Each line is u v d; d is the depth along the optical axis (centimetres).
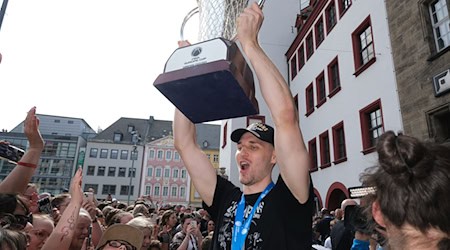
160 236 553
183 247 492
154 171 5350
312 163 1588
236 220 173
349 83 1266
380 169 87
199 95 148
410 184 78
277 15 2214
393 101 980
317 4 1622
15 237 155
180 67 138
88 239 318
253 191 182
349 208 268
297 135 150
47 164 5369
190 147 213
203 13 187
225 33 172
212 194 208
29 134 268
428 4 890
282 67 2092
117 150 5453
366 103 1131
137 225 372
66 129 7019
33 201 316
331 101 1409
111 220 407
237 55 139
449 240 75
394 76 985
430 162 78
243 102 151
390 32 1021
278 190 167
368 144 1120
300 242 153
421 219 75
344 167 1248
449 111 775
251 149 186
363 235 290
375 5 1121
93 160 5372
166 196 5247
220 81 133
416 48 898
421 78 868
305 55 1780
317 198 1479
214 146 5962
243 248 160
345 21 1338
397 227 81
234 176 1919
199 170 209
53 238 224
